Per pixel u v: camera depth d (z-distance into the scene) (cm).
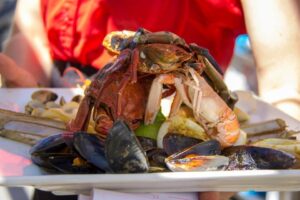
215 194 69
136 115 72
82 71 117
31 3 127
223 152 70
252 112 92
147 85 73
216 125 72
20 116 81
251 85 172
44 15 121
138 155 64
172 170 66
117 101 69
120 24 111
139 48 69
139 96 72
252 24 106
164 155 69
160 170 66
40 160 67
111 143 64
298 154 71
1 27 185
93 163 65
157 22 110
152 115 72
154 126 73
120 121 66
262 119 90
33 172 67
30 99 95
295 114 94
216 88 75
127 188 65
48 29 118
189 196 68
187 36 112
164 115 77
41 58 121
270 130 83
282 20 104
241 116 87
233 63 179
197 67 72
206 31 112
